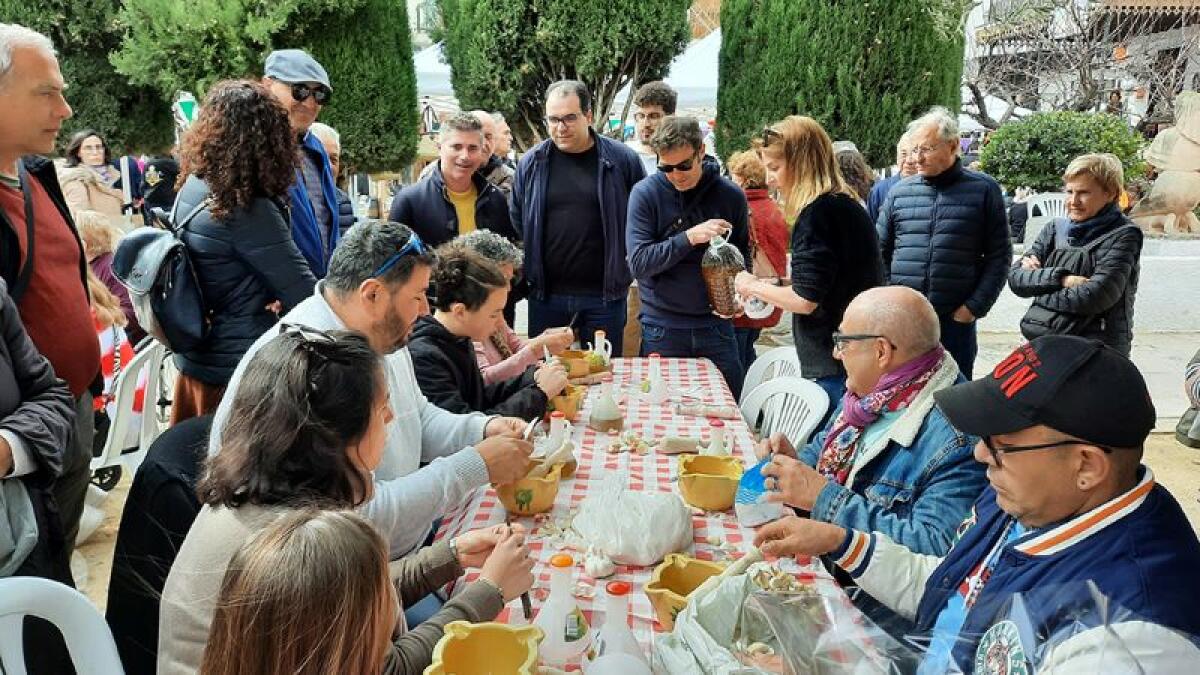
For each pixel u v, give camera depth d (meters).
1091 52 10.69
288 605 0.90
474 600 1.41
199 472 1.64
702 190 3.84
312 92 3.19
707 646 1.27
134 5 5.64
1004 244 3.92
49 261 2.27
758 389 3.10
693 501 2.02
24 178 2.23
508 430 2.21
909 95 6.18
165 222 2.73
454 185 4.07
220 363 2.62
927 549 1.75
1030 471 1.19
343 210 4.30
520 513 1.98
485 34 6.23
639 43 6.20
